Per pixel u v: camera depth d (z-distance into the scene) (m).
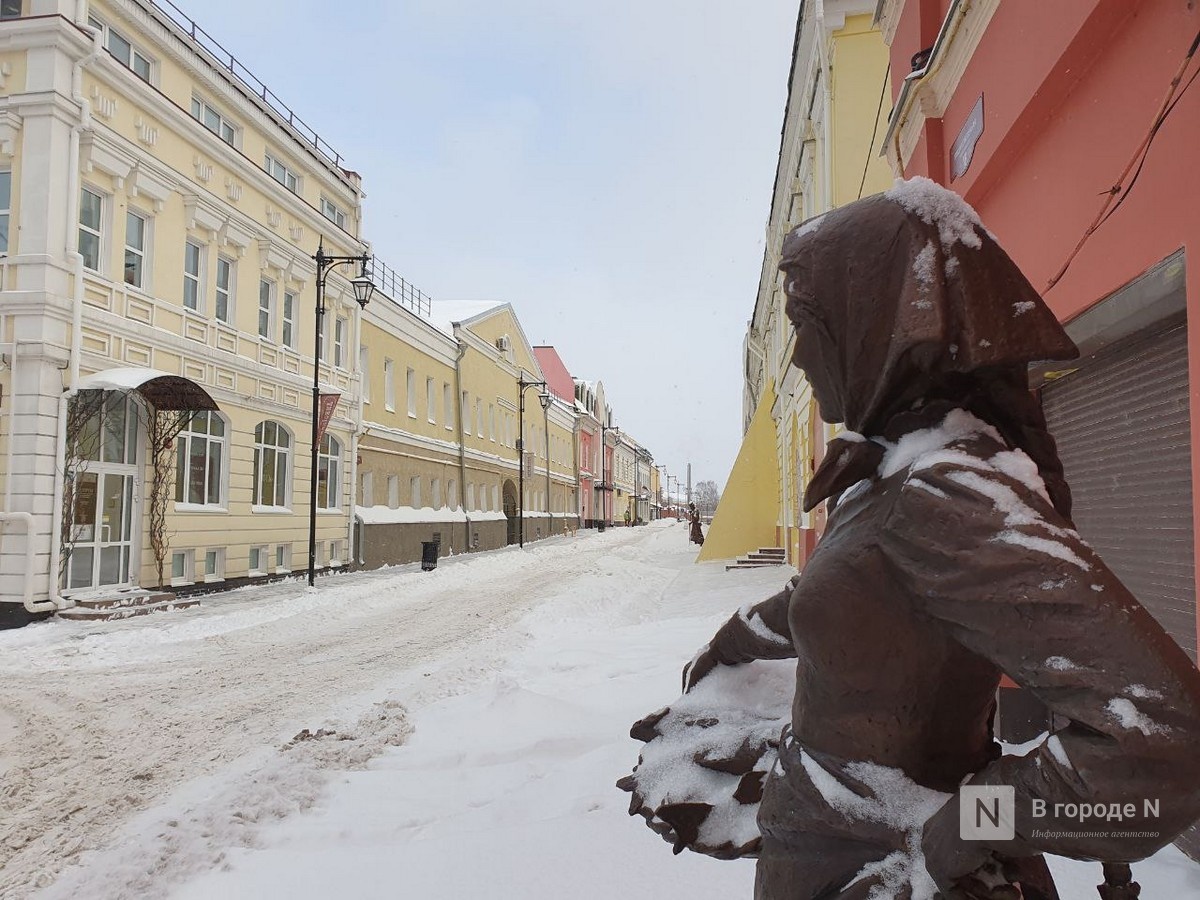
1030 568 0.90
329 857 3.41
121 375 13.89
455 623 13.03
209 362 17.75
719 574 19.56
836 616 1.12
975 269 1.11
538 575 22.22
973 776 0.99
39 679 8.88
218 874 3.40
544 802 3.97
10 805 4.96
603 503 83.75
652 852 3.06
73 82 13.92
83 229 14.42
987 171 5.05
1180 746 0.77
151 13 16.59
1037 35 4.04
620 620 12.43
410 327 30.31
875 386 1.19
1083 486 4.29
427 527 30.64
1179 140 2.86
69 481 13.66
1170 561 3.38
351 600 16.34
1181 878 2.75
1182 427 3.30
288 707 7.49
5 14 14.16
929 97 6.30
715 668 1.67
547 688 7.25
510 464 44.88
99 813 4.82
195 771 5.62
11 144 13.51
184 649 10.79
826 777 1.19
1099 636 0.84
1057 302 4.12
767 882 1.30
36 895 3.56
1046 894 1.12
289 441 21.47
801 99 15.46
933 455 1.08
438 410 33.62
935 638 1.08
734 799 1.48
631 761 4.29
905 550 1.05
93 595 14.29
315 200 23.98
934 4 6.59
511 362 46.12
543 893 2.83
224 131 19.58
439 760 5.18
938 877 1.01
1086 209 3.76
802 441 17.58
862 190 12.60
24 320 13.22
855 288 1.20
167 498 16.28
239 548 18.84
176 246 16.86
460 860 3.17
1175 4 2.92
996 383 1.16
